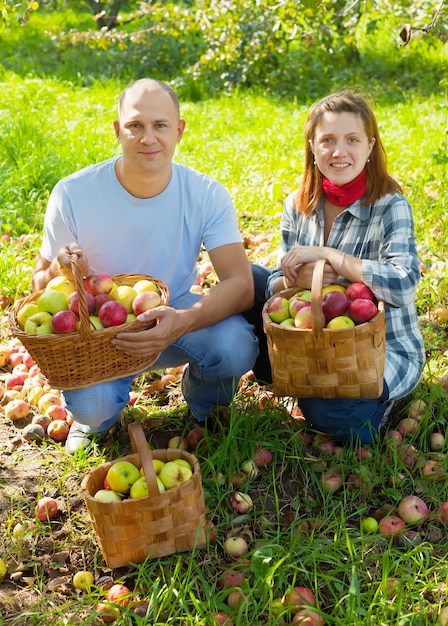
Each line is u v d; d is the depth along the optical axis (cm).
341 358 269
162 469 260
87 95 1006
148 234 314
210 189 318
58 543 282
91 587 260
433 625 228
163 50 1202
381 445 313
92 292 283
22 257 509
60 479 312
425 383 352
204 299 304
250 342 319
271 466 310
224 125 854
